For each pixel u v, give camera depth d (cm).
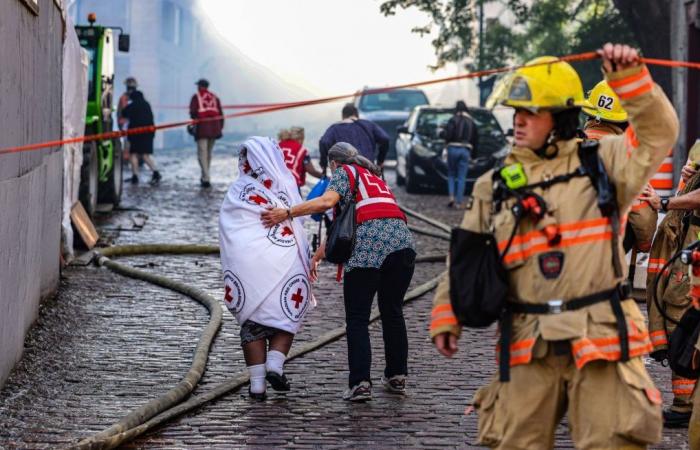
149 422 751
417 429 763
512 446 498
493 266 500
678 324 634
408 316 1170
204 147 2525
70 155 1470
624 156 493
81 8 5191
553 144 504
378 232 834
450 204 2306
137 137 2583
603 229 493
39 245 1078
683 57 2359
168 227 1827
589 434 486
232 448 717
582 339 481
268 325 829
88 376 893
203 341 994
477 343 1031
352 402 830
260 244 832
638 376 485
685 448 715
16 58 891
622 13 2609
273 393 858
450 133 2303
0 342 819
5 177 837
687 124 2341
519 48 3728
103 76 1986
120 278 1361
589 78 3412
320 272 1434
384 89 561
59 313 1126
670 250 774
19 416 777
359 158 854
